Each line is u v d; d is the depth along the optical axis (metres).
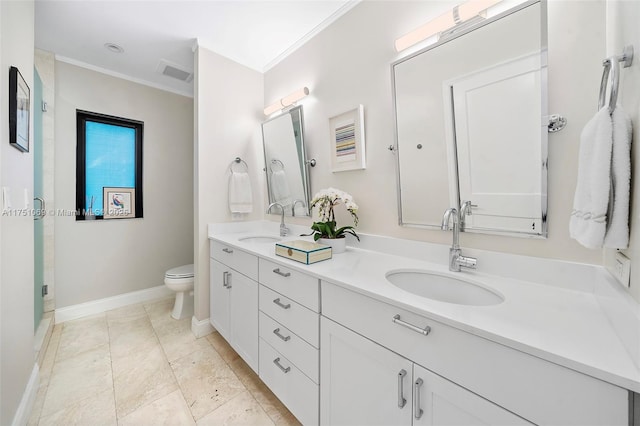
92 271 2.43
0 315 1.00
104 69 2.45
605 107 0.64
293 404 1.23
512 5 1.04
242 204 2.27
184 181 3.00
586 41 0.88
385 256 1.41
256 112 2.45
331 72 1.80
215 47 2.13
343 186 1.74
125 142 2.62
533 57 0.97
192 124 3.06
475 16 1.11
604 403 0.50
